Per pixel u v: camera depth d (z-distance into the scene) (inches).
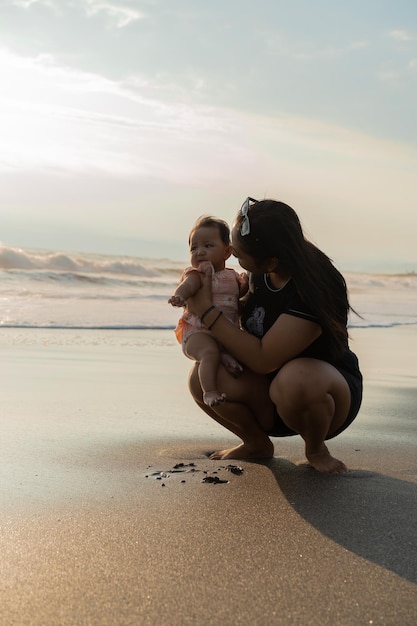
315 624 67.5
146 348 315.3
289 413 114.6
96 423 162.2
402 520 97.5
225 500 105.2
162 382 227.9
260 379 122.8
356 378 123.0
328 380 112.2
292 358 115.4
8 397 190.1
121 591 73.5
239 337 115.6
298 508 101.8
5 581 75.0
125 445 141.6
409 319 534.6
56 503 102.4
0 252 876.0
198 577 77.4
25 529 91.0
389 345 364.5
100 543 86.8
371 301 714.2
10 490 108.4
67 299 531.8
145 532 91.0
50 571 78.0
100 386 214.5
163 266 1176.2
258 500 105.3
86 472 120.1
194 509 100.7
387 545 88.0
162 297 583.5
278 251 111.7
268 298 118.3
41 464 124.9
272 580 77.0
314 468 124.1
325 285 112.0
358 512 100.6
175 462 128.9
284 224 112.0
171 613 69.1
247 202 116.5
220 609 70.1
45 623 66.5
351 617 69.0
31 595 72.0
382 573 79.4
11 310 438.3
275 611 69.9
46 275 687.7
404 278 1175.6
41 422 161.2
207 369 119.8
